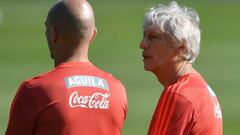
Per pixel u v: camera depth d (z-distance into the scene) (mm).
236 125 50656
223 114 54656
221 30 120875
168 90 19172
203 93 19219
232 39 107875
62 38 18031
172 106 18938
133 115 53812
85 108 17906
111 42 104812
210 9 157750
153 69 19781
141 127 49875
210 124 19094
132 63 82562
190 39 19453
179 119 18844
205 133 19000
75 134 17766
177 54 19547
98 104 18094
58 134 17641
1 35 112562
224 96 62469
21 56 91688
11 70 78250
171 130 18828
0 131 48156
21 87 17703
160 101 19188
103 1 173750
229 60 84438
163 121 18969
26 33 115688
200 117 18938
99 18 135625
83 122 17875
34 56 91875
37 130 17578
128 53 92500
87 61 18344
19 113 17516
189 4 168750
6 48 99375
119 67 79500
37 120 17531
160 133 18938
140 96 61812
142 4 167375
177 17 19359
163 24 19359
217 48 95812
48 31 18172
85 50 18234
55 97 17656
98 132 18062
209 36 111250
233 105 58312
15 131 17531
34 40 108125
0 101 59531
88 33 18094
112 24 127125
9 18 133000
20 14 139125
